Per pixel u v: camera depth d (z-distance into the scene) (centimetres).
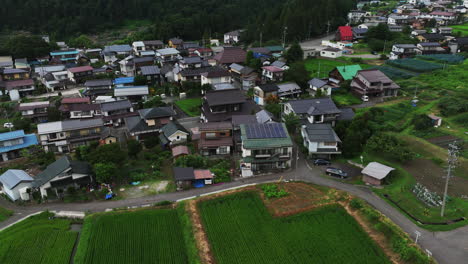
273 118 5672
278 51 10112
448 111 5922
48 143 5259
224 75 7712
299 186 4209
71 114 6278
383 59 9338
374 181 4153
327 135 4822
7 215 3834
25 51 10156
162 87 8212
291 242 3291
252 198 3997
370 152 4834
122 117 6256
